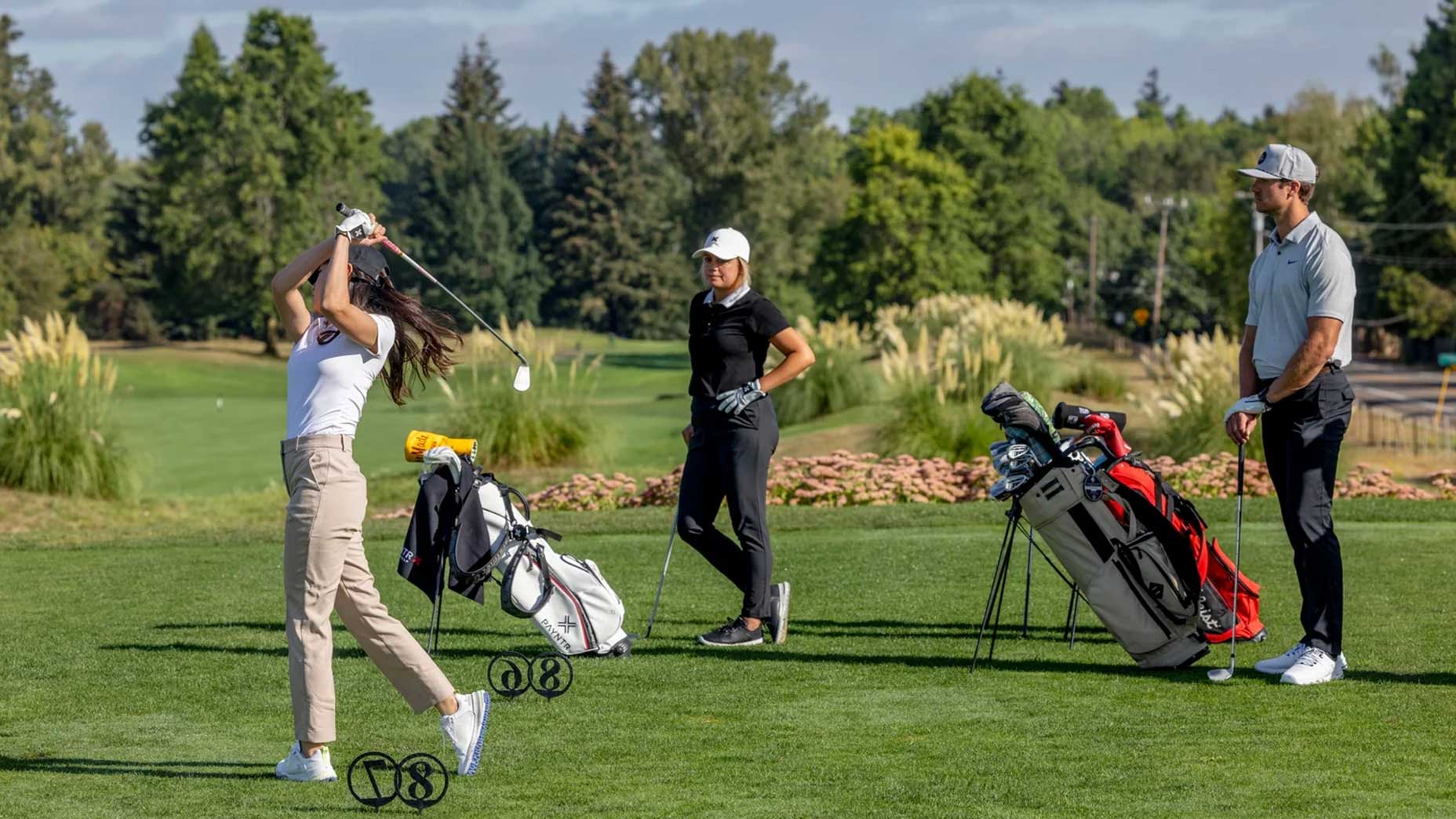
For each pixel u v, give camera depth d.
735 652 11.62
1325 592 10.38
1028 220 158.25
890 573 15.56
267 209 139.62
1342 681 10.25
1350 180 144.38
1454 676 10.30
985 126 159.38
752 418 11.92
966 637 12.19
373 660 8.35
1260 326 10.90
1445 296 126.94
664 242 193.75
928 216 140.38
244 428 59.12
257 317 146.38
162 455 48.53
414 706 8.31
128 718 9.70
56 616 13.73
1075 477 10.67
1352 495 25.44
